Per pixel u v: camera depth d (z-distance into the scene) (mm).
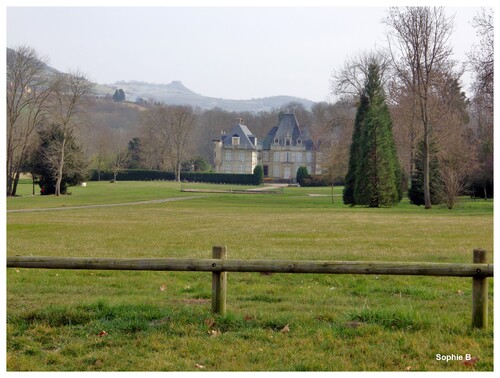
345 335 8422
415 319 8812
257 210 48500
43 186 74812
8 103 69000
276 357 7746
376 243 20516
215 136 161750
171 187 91812
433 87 59188
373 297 11266
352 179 57625
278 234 24734
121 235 24844
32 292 11758
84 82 75000
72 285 12664
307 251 17938
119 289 12203
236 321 8898
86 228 29062
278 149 142125
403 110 63719
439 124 58125
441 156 55781
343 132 73375
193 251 18406
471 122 70312
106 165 112250
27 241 22031
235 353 7859
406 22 55344
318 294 11594
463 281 12555
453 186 49344
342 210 47812
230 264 8672
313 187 103062
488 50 47562
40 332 8688
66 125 74188
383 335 8320
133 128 164875
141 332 8602
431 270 8211
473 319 8484
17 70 69062
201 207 54031
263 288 12078
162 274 13812
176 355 7852
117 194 75188
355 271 8281
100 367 7512
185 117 125312
